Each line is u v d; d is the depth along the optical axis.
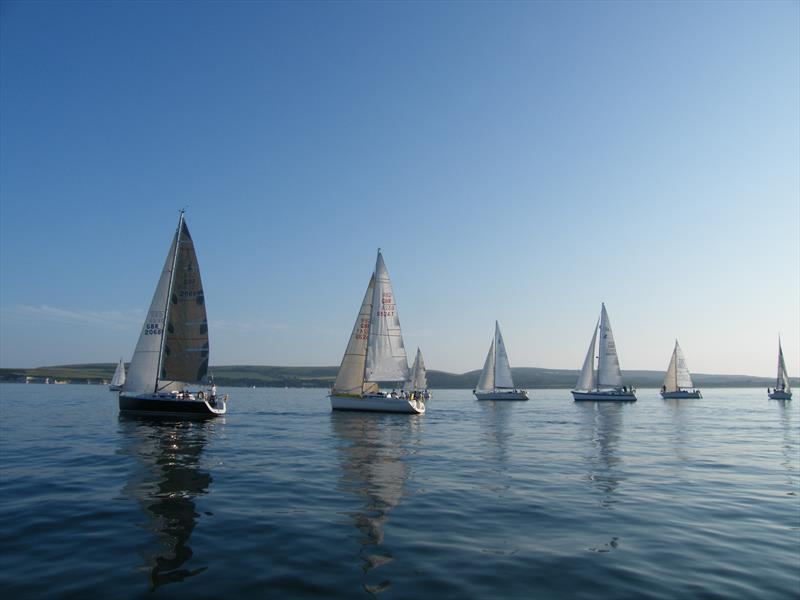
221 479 17.50
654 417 53.53
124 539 10.88
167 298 42.41
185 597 8.05
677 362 105.44
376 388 53.88
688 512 13.59
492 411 64.31
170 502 14.16
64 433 31.14
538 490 16.14
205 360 43.09
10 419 41.34
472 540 11.00
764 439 32.12
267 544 10.61
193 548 10.35
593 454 24.61
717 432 36.75
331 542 10.77
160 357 42.19
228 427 36.31
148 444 26.39
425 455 23.78
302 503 14.18
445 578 8.88
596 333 90.38
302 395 131.00
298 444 27.30
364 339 53.62
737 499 15.27
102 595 8.09
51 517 12.55
